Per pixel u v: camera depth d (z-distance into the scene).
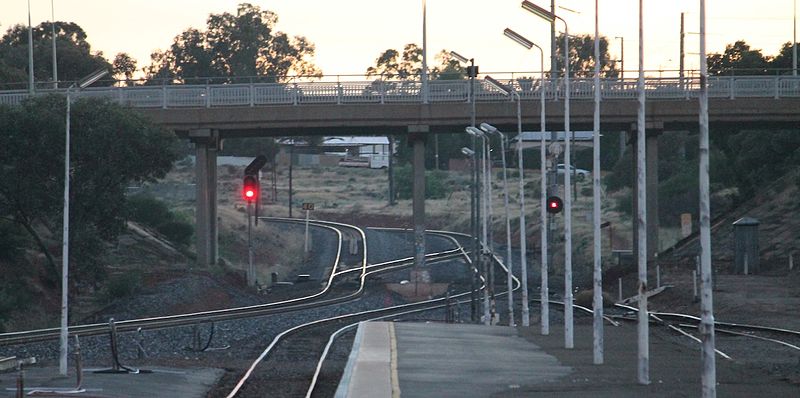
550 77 105.44
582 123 100.56
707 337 26.97
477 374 39.84
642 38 36.06
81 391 38.88
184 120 100.44
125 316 78.94
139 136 88.31
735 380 36.75
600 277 43.31
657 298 86.12
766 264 98.00
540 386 36.03
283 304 87.44
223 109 100.38
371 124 100.25
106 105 88.69
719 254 104.00
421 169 102.06
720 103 98.38
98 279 87.06
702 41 27.48
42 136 84.75
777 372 39.69
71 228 86.25
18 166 85.62
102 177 87.81
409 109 100.00
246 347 60.59
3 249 90.06
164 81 102.88
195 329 60.06
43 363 51.50
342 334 66.94
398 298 94.94
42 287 88.69
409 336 56.69
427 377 38.78
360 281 104.75
